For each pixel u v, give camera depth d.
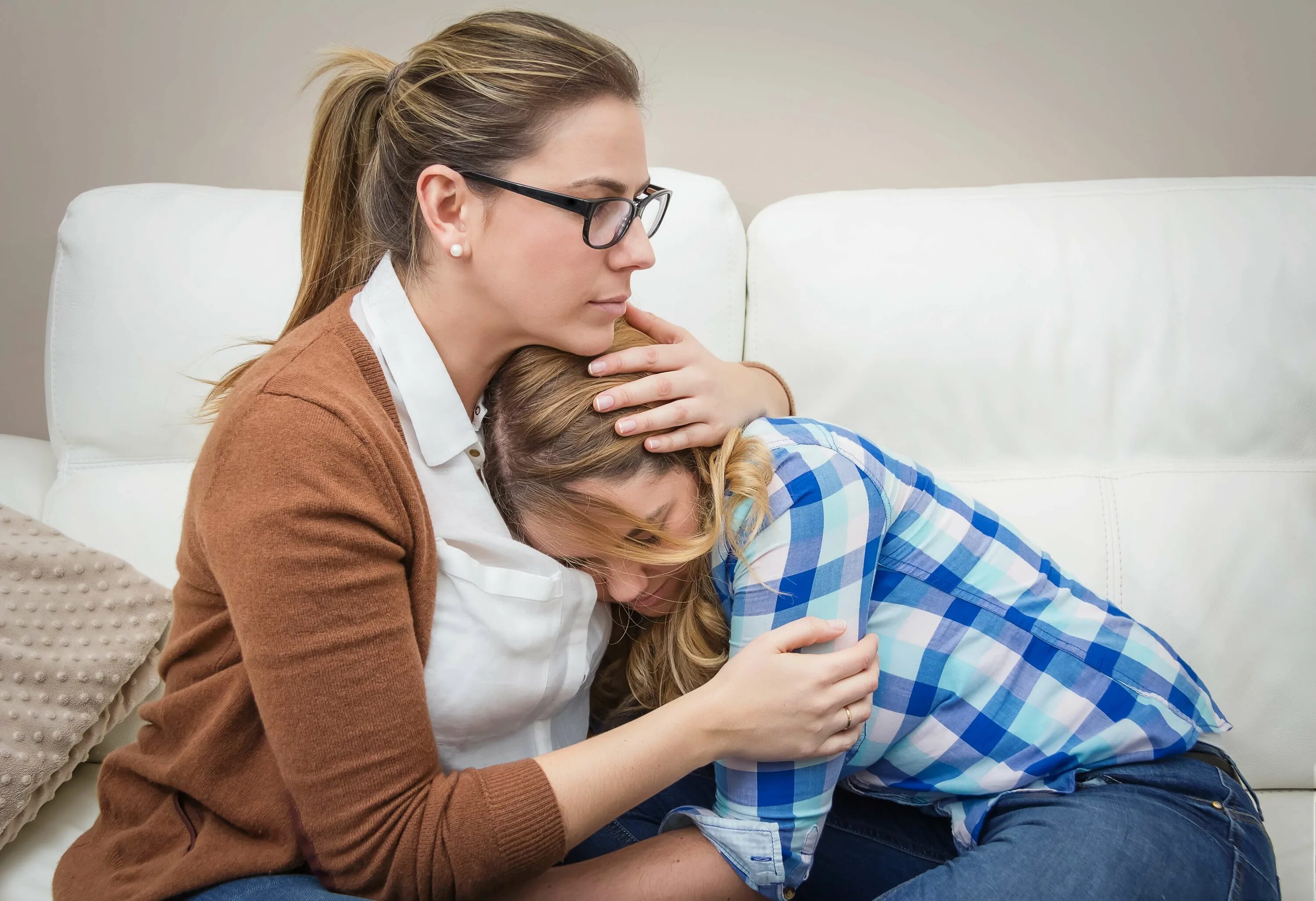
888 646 1.01
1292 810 1.24
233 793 0.90
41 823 1.18
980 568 1.03
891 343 1.33
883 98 1.64
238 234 1.41
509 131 0.84
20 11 1.68
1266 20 1.57
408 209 0.91
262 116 1.72
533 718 1.03
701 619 1.04
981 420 1.33
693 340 1.05
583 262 0.87
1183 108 1.62
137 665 1.24
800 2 1.60
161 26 1.68
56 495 1.40
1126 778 1.02
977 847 0.97
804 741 0.90
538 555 0.96
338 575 0.80
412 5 1.64
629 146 0.87
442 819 0.83
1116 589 1.27
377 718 0.81
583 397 0.93
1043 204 1.37
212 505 0.82
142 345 1.38
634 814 1.27
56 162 1.77
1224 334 1.30
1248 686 1.25
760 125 1.67
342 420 0.83
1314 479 1.29
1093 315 1.31
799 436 0.96
